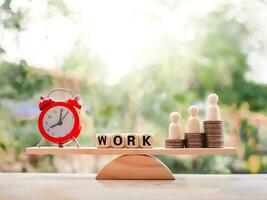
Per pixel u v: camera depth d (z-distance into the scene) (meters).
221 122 0.99
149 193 0.79
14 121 1.59
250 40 1.73
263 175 1.13
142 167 1.00
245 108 1.70
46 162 1.59
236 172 1.62
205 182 0.97
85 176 1.10
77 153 0.99
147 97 1.71
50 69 1.66
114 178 1.01
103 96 1.70
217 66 1.75
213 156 1.64
